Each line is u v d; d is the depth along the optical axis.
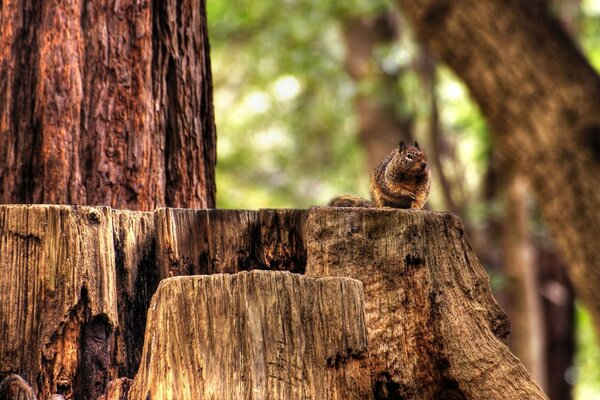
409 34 31.03
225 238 9.60
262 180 41.47
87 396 8.68
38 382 8.56
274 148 40.16
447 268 9.31
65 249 8.72
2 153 10.68
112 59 11.12
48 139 10.69
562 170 18.72
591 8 31.73
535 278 29.02
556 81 18.70
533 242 30.62
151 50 11.38
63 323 8.64
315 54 33.38
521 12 18.89
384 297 9.12
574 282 19.12
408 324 9.08
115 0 11.22
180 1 11.77
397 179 11.78
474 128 30.09
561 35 19.03
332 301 8.17
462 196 30.23
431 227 9.34
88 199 10.80
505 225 27.75
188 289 7.92
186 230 9.52
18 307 8.62
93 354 8.75
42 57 10.86
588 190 18.53
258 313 7.89
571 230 18.83
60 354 8.64
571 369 30.89
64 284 8.66
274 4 31.70
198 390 7.70
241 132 39.50
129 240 9.28
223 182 41.44
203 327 7.84
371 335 9.01
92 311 8.73
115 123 11.04
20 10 10.91
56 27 10.92
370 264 9.19
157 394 7.74
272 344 7.88
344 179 39.56
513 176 27.50
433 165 31.08
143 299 9.31
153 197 11.15
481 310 9.27
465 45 19.25
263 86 37.22
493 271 27.67
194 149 11.68
